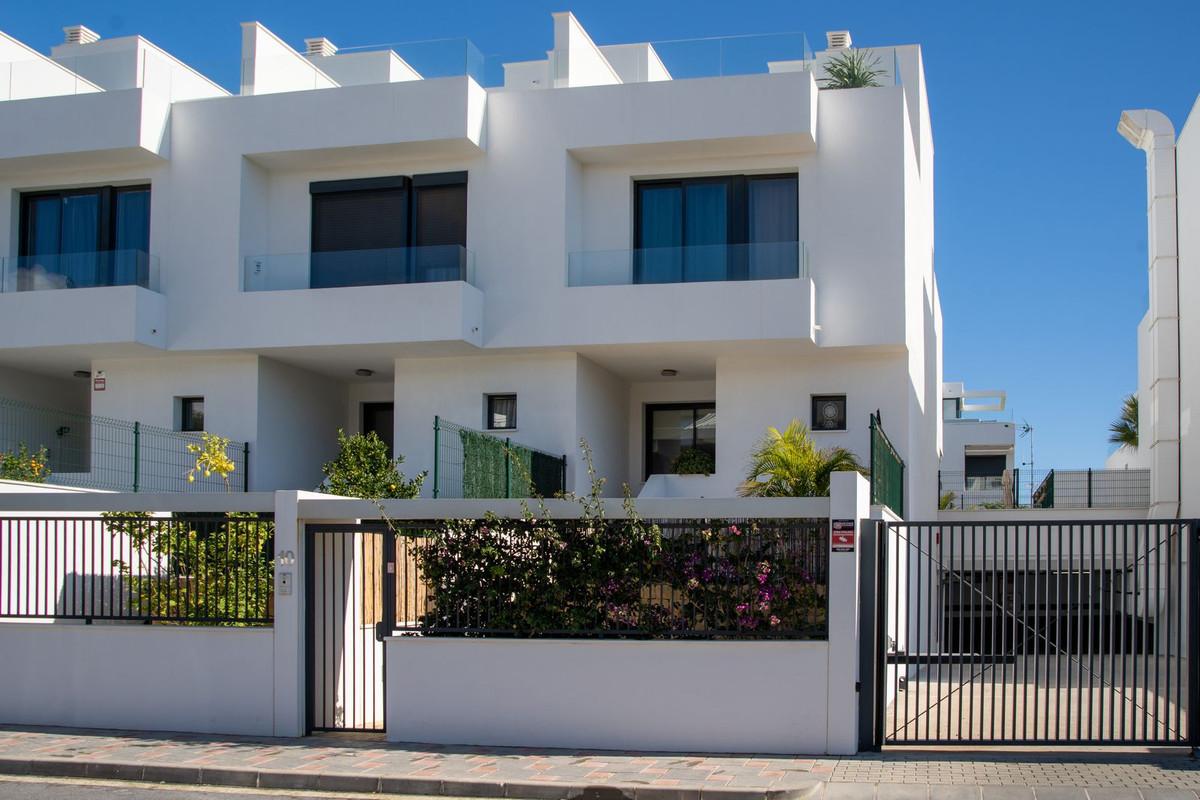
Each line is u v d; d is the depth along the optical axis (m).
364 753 10.81
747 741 10.77
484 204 20.22
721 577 10.99
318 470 22.58
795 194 20.02
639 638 11.09
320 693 12.07
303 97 20.20
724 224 20.20
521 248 20.00
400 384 21.03
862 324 19.33
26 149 20.42
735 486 20.23
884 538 10.84
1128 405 32.09
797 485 16.62
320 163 20.86
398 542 12.09
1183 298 20.73
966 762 10.15
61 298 20.11
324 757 10.62
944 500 26.98
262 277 20.45
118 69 21.02
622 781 9.61
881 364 19.91
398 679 11.48
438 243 20.58
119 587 12.47
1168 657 10.28
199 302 20.41
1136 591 10.16
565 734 11.09
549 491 19.53
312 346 19.95
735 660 10.84
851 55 20.55
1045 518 24.22
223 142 20.52
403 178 20.69
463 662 11.35
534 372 20.41
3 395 21.97
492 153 20.27
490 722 11.25
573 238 20.20
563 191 19.91
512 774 9.90
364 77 21.03
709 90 19.39
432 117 19.61
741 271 19.36
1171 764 9.95
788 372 20.25
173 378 21.06
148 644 12.09
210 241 20.45
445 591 11.48
